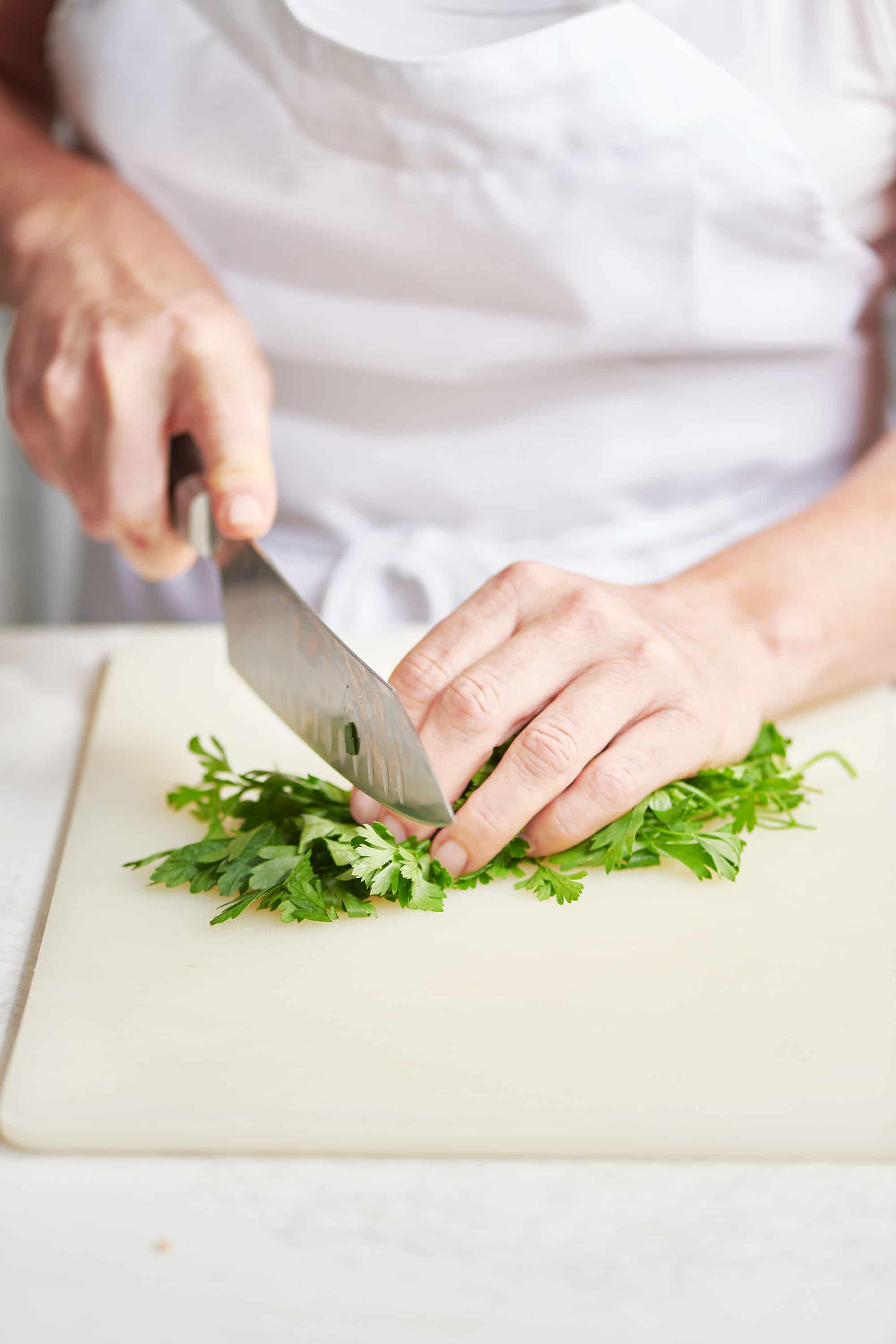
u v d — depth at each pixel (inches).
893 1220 19.8
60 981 22.3
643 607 26.0
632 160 29.3
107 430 28.7
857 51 28.6
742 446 32.3
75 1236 19.6
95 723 28.3
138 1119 20.5
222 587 27.1
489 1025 21.7
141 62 31.0
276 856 23.3
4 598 48.6
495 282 30.9
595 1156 20.4
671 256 30.3
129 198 31.7
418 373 32.1
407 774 22.8
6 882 24.8
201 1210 19.9
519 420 32.2
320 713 24.7
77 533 48.8
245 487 26.3
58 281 30.4
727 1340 18.7
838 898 23.7
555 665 24.0
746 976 22.4
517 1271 19.3
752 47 28.5
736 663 25.8
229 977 22.4
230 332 29.0
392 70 28.7
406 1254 19.4
